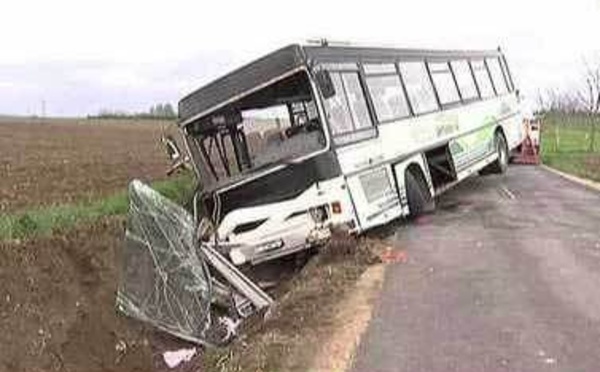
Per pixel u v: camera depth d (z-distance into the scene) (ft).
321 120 51.01
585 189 83.56
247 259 49.83
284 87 51.34
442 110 71.20
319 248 50.72
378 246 51.72
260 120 51.67
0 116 369.30
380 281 43.32
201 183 52.65
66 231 49.93
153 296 44.47
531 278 42.80
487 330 33.83
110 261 46.85
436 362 30.12
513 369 29.04
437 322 35.27
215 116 52.21
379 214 56.08
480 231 57.72
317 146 51.08
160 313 43.75
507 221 62.08
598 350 30.91
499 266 45.93
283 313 38.78
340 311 37.83
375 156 56.80
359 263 47.70
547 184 88.12
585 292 39.63
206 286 46.68
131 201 48.55
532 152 115.24
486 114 85.15
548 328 33.83
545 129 214.90
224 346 39.88
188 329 43.70
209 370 34.55
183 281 45.50
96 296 43.27
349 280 43.83
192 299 45.29
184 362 40.29
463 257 48.70
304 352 32.14
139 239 46.93
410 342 32.65
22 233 48.60
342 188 51.29
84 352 38.75
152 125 330.13
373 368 29.84
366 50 59.72
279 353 32.24
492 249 50.88
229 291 47.06
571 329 33.60
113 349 40.16
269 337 34.88
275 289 49.78
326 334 34.47
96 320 41.27
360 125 55.57
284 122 51.72
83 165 129.80
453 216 65.41
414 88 66.59
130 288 45.09
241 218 50.29
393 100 61.93
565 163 121.39
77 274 44.37
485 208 69.46
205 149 52.60
